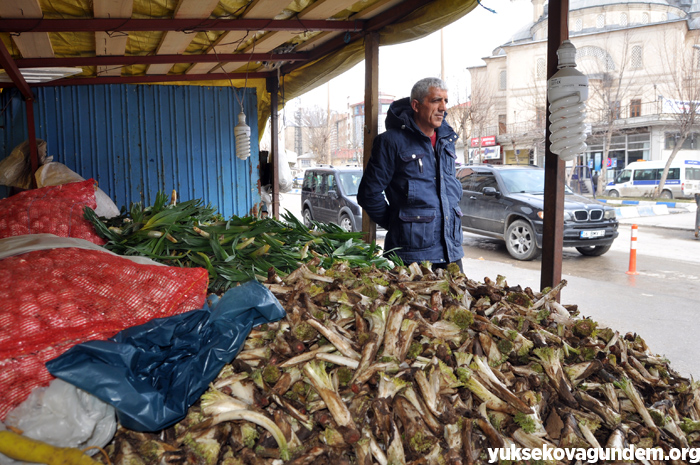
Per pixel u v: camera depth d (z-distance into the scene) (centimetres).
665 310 563
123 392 130
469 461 131
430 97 326
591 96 2973
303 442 137
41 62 520
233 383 146
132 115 684
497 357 156
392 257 285
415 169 337
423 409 138
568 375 154
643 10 3547
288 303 171
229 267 235
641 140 2933
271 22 440
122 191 689
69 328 137
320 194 1178
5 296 141
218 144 718
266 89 743
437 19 398
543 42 3297
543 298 191
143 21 412
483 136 3522
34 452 118
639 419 152
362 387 144
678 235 1205
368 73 475
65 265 162
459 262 362
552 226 299
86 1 375
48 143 662
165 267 171
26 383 125
